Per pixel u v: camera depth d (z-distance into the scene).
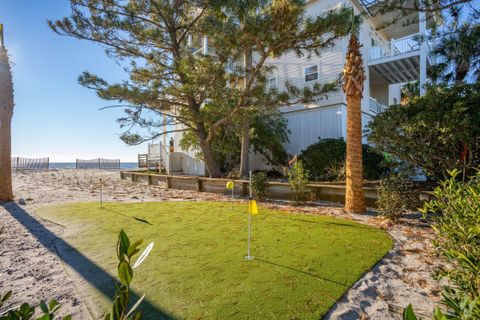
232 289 2.28
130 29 8.92
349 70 5.43
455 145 5.37
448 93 5.62
